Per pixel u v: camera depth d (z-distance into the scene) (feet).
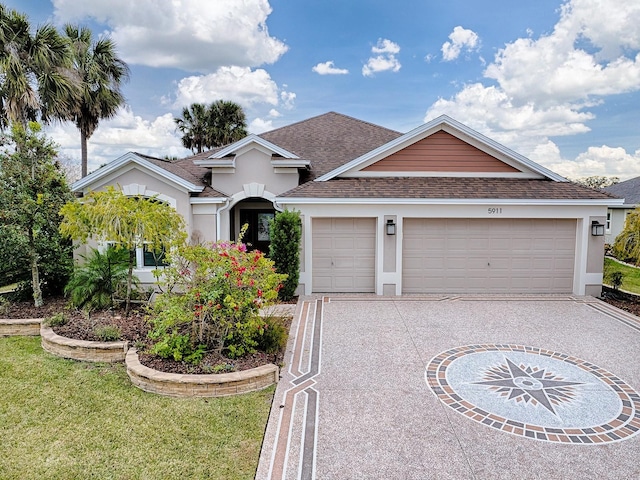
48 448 17.17
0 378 23.84
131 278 34.04
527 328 33.19
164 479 15.29
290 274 42.32
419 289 45.52
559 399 21.59
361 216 43.98
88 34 75.77
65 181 37.27
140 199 32.55
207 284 25.88
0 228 33.47
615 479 15.37
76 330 29.50
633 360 26.76
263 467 16.07
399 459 16.56
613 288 48.29
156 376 22.16
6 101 58.85
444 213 43.70
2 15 56.95
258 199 59.72
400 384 23.32
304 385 23.18
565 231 44.65
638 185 95.45
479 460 16.47
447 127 47.50
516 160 47.65
